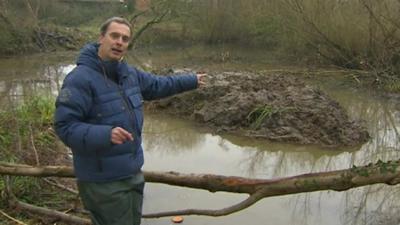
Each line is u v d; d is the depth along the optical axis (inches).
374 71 574.9
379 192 242.7
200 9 1040.2
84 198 135.4
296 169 282.0
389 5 608.4
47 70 728.3
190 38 1072.8
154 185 245.4
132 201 136.7
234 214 213.2
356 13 669.3
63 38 1019.3
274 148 321.4
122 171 130.2
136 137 132.7
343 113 376.2
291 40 780.0
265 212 216.5
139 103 135.0
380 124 394.6
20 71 716.0
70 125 120.3
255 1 912.3
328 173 151.8
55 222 191.9
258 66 732.0
